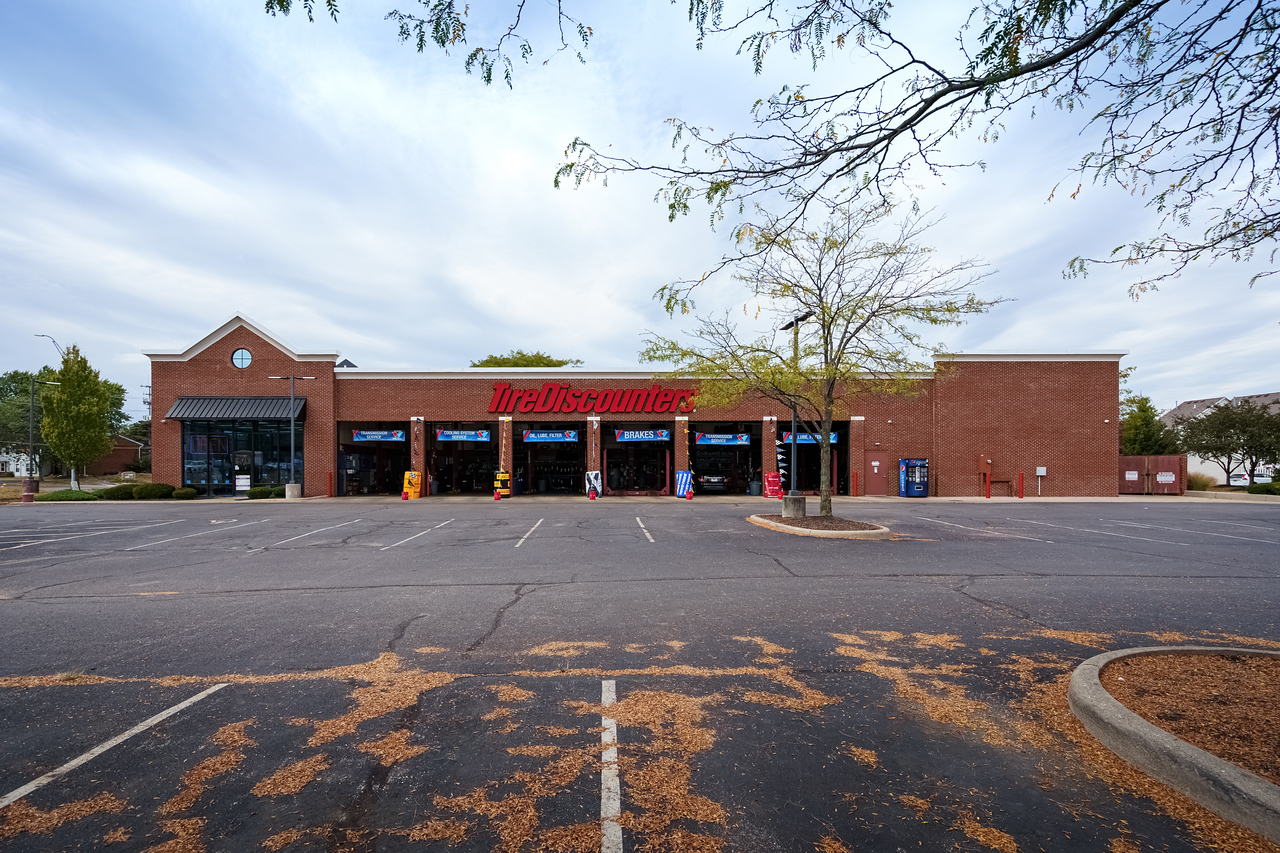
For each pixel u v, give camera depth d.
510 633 6.07
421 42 3.45
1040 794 3.07
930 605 7.19
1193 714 3.71
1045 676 4.74
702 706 4.19
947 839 2.70
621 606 7.20
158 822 2.85
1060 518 18.14
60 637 6.04
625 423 30.34
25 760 3.47
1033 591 7.97
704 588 8.23
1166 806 2.96
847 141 3.96
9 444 60.88
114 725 3.93
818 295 14.12
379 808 2.96
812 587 8.26
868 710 4.12
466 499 28.42
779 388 14.84
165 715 4.09
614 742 3.65
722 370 15.54
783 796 3.05
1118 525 16.17
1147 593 7.85
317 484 29.31
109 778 3.26
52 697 4.43
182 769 3.35
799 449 33.09
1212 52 3.57
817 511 20.58
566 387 29.05
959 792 3.09
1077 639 5.75
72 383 36.78
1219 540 13.16
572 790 3.11
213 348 29.45
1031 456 28.23
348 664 5.14
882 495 28.58
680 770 3.31
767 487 28.19
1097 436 28.27
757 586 8.34
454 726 3.88
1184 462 29.41
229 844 2.68
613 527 15.98
